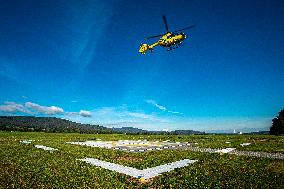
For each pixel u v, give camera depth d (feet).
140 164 68.49
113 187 46.21
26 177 53.57
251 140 174.19
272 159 77.05
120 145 135.64
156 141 175.22
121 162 72.23
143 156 85.56
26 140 163.12
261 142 151.43
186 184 47.91
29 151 99.09
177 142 161.89
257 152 96.43
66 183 48.91
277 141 160.86
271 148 109.50
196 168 62.85
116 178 53.21
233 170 60.29
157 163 70.03
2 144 129.59
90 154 90.12
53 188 45.68
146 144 143.74
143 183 49.19
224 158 79.10
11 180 50.83
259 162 71.77
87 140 181.57
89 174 56.49
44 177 53.62
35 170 60.90
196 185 47.09
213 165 66.90
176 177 53.26
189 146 126.52
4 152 94.48
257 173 56.95
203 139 194.08
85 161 74.43
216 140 177.47
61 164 69.15
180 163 70.13
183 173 57.11
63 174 56.49
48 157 82.53
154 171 59.67
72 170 60.90
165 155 86.79
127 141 175.11
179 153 92.27
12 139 169.78
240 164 68.54
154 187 46.44
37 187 46.16
